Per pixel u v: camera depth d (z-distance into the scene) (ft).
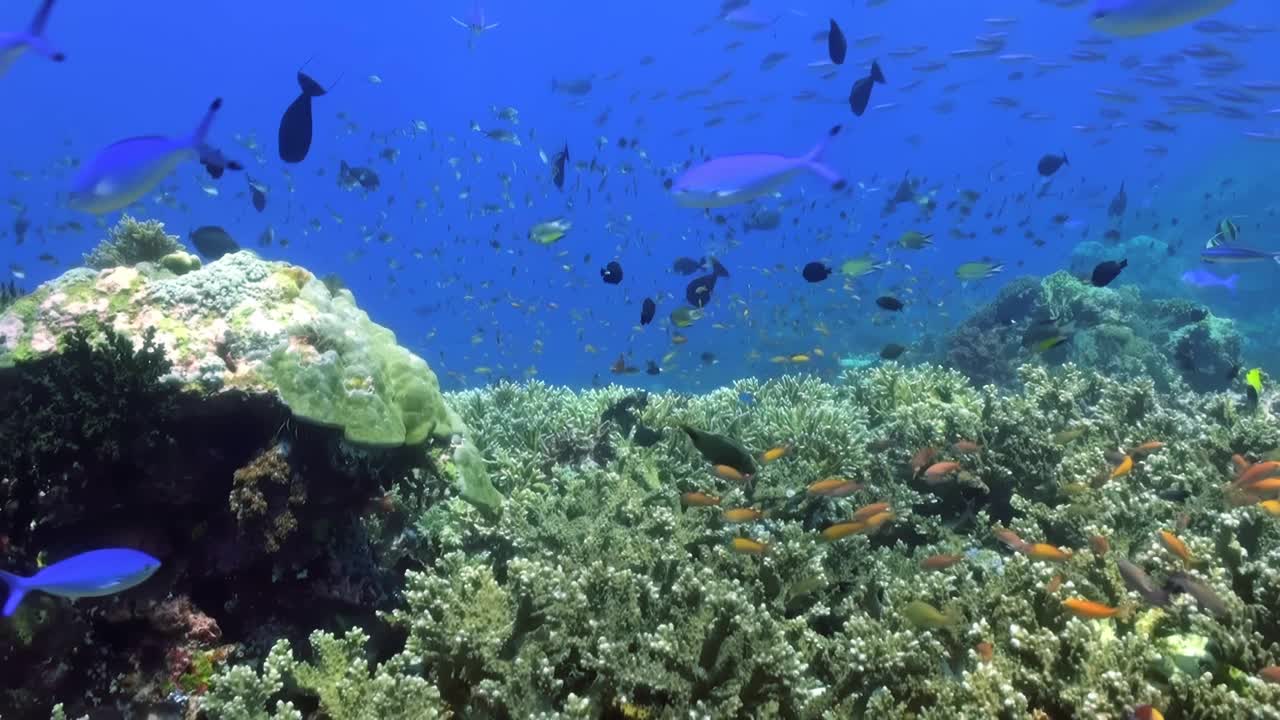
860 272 33.88
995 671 11.82
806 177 14.76
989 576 15.35
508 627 13.39
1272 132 66.44
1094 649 11.94
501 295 78.33
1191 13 12.23
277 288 16.94
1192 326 49.49
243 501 14.06
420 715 12.01
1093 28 13.28
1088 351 47.70
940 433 22.24
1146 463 20.65
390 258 77.10
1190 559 14.15
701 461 23.73
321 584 15.89
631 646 13.12
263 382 14.85
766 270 62.49
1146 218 134.72
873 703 11.97
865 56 120.06
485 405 31.12
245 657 14.69
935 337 69.87
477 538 18.60
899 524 19.65
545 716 11.53
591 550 17.16
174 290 16.31
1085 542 17.06
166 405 14.12
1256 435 20.67
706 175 14.74
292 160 16.26
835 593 16.85
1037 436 20.66
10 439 13.14
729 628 12.37
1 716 12.96
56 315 15.55
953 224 59.36
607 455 25.89
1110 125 75.72
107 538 14.28
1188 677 11.53
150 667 13.84
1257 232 128.98
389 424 16.10
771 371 89.66
